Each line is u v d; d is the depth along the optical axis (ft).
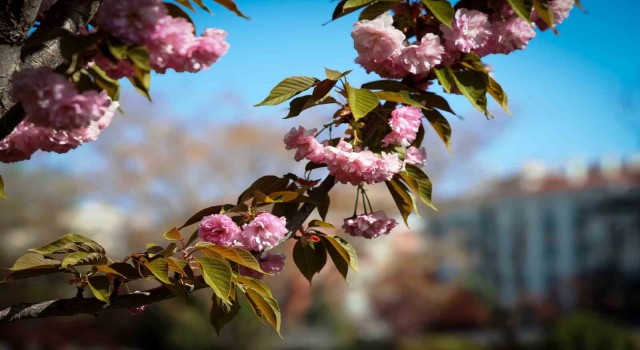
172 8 4.22
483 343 64.64
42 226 56.95
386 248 70.33
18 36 3.70
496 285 87.76
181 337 56.03
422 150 5.81
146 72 3.50
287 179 5.40
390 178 5.34
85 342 55.57
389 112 5.42
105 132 58.29
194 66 3.65
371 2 5.34
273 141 58.54
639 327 78.69
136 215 59.11
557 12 5.79
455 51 5.50
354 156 5.13
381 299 70.08
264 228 4.95
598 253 88.99
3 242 55.47
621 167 94.94
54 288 48.70
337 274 62.75
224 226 4.88
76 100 3.40
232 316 5.17
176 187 58.59
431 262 72.69
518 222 90.12
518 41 5.55
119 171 58.18
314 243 5.54
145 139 58.23
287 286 57.98
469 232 83.56
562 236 91.45
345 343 65.57
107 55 3.47
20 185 57.41
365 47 5.20
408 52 5.21
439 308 71.61
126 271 4.38
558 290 86.63
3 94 3.69
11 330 52.34
